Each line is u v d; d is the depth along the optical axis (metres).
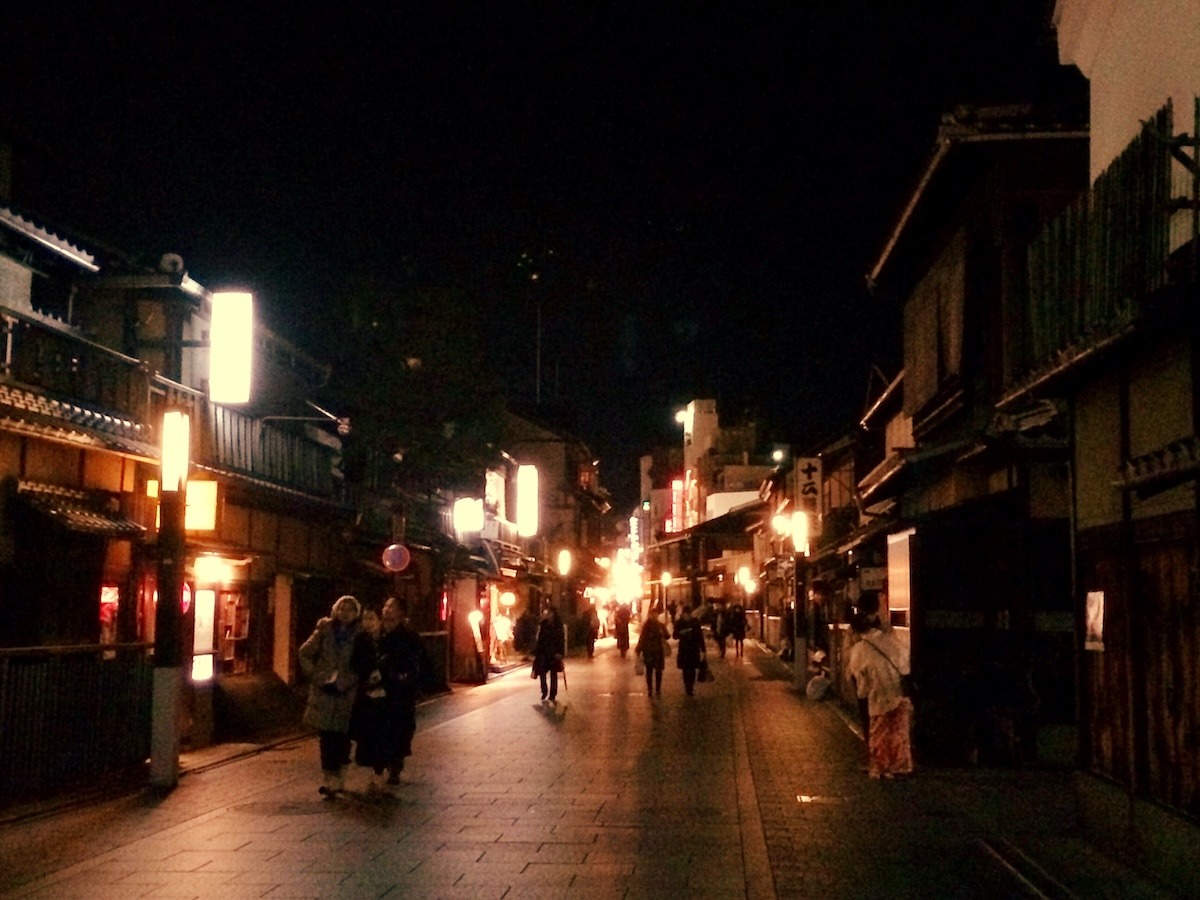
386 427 24.84
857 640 13.64
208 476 16.20
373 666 12.39
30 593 12.67
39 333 13.17
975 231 15.86
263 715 17.41
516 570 41.16
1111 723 9.40
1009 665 13.95
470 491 29.34
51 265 16.52
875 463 28.39
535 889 8.24
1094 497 9.79
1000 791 12.30
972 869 8.84
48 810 11.06
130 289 17.52
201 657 16.47
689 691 25.02
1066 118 14.48
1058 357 8.96
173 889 8.23
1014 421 12.11
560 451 57.03
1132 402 8.79
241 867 8.91
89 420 13.57
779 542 40.69
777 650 43.16
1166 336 8.06
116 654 13.23
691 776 13.56
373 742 12.45
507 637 37.06
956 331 16.36
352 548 24.08
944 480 16.86
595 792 12.44
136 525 14.45
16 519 12.68
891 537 16.83
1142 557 8.67
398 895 8.07
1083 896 7.91
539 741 17.05
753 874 8.70
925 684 14.25
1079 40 11.37
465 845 9.72
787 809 11.38
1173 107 8.91
